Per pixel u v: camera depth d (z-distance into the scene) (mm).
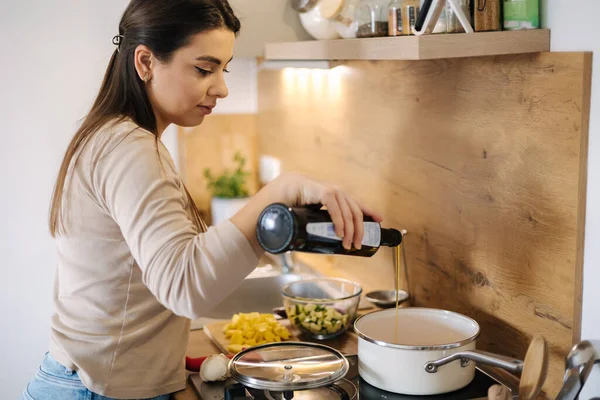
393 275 2025
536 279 1436
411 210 1890
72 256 1357
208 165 3109
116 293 1356
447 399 1345
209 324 1863
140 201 1187
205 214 3123
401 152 1909
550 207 1379
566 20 1313
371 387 1410
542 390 1432
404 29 1453
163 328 1424
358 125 2143
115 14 2641
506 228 1512
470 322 1478
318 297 1985
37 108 2607
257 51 1994
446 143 1701
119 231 1322
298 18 2008
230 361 1449
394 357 1360
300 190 1161
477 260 1621
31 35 2562
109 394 1367
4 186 2615
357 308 1804
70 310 1382
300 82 2553
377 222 1249
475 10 1343
